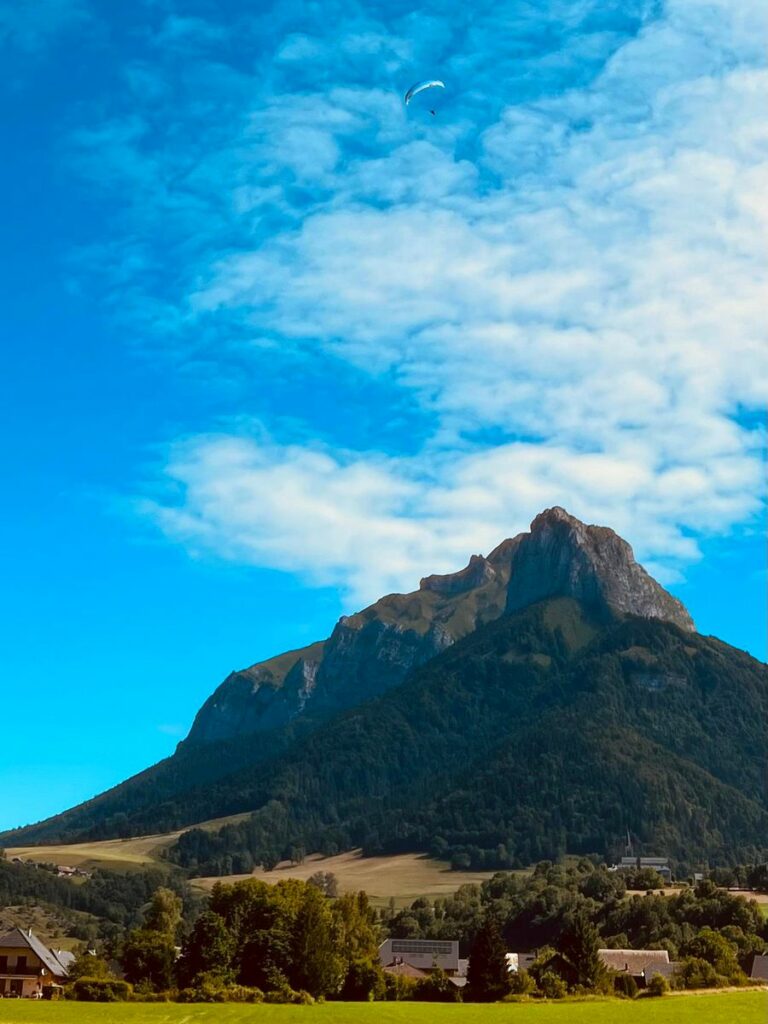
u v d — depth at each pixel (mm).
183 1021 104062
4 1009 111875
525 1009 118062
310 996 133750
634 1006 120625
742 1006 117938
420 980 154250
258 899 156875
